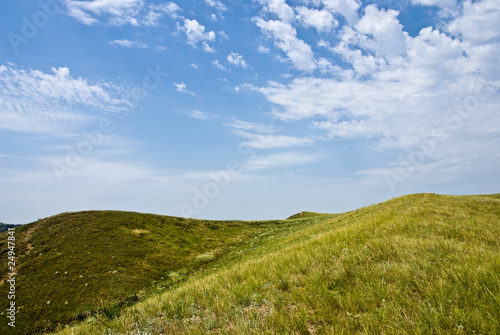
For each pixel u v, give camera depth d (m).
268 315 4.46
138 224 53.31
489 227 9.72
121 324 5.62
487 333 3.16
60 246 39.16
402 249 6.72
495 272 4.57
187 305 5.88
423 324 3.44
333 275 5.77
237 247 48.03
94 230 45.56
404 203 23.73
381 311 3.90
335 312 4.25
